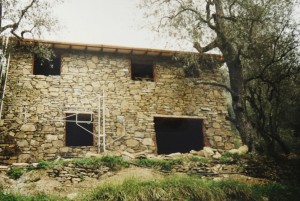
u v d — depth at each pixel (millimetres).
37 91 13734
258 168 12023
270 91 15227
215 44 14414
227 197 9562
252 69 15039
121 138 13867
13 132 12906
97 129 13773
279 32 13945
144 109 14578
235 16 13945
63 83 14125
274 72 14602
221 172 11570
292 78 15016
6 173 10133
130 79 14938
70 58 14594
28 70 13938
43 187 9914
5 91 13328
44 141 13078
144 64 16031
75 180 10430
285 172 12188
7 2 11609
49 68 16688
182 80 15539
